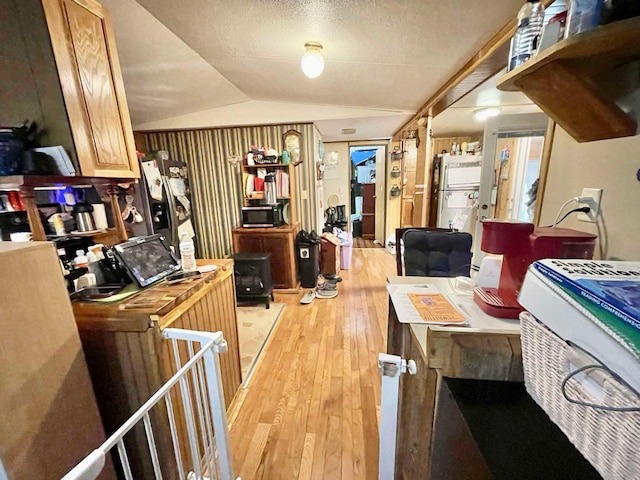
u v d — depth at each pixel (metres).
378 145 5.47
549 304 0.50
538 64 0.70
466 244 2.12
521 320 0.58
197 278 1.44
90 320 1.10
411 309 1.02
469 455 0.56
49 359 0.90
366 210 6.75
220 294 1.66
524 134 3.00
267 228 3.53
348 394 1.88
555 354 0.48
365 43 1.86
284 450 1.50
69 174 1.15
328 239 4.00
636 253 0.80
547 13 0.82
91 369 1.17
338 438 1.56
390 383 0.82
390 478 0.90
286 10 1.56
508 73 0.81
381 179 5.73
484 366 0.67
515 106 3.50
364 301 3.32
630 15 0.54
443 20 1.51
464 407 0.61
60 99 1.10
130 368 1.15
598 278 0.47
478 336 0.69
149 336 1.11
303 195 3.92
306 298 3.32
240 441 1.55
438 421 0.73
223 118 3.68
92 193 1.94
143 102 3.06
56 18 1.07
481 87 2.70
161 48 2.09
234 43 2.00
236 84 2.99
